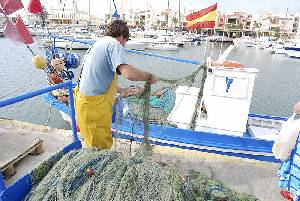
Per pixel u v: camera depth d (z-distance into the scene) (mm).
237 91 5684
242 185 3977
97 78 2920
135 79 2887
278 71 35219
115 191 2416
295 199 3459
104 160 2730
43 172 2949
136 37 54312
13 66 28500
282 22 109188
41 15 8133
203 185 2932
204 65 4023
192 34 68312
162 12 104062
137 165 2725
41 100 16281
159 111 4883
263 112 18750
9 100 2484
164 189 2453
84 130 3189
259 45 65062
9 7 5965
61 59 7895
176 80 3654
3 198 2521
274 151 3738
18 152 3688
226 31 106625
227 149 5742
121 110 4477
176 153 4727
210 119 5949
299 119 3535
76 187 2492
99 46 2879
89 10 34188
